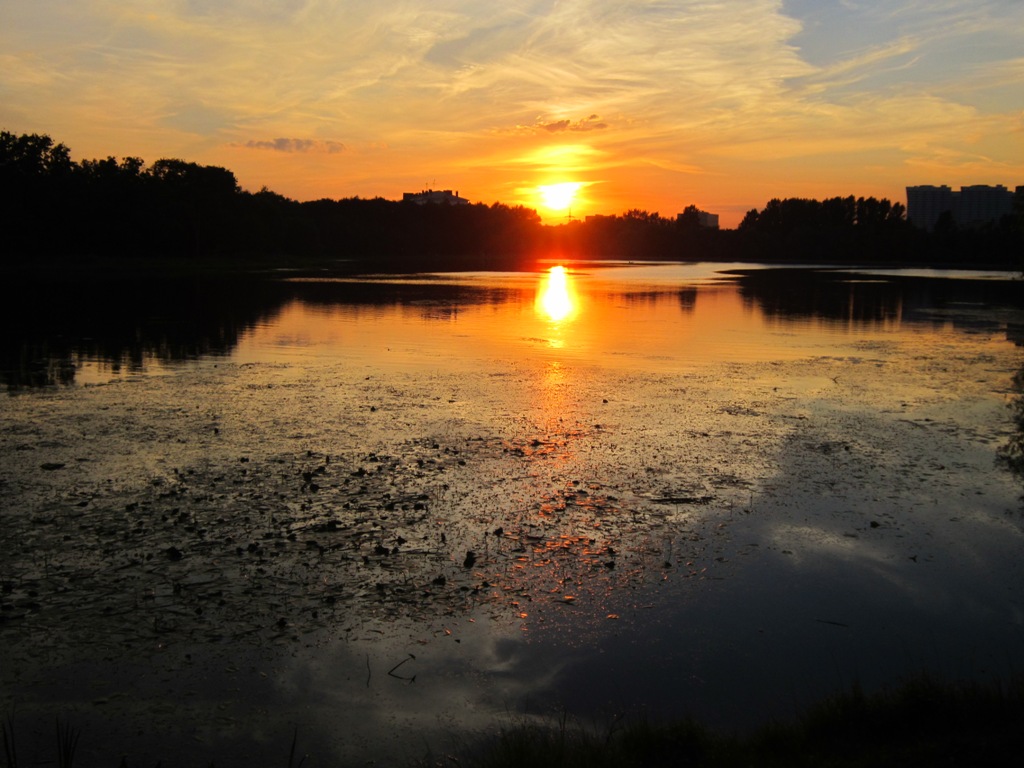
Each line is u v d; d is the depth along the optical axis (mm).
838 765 5512
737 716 6988
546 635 8297
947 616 8789
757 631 8438
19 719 6797
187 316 38438
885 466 13969
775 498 12305
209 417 17016
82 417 16891
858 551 10438
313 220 140500
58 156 97812
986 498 12414
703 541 10664
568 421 16984
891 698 6691
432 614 8625
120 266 93125
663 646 8125
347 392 19953
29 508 11281
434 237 162500
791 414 17922
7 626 8148
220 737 6652
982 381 22359
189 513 11188
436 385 21016
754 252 159125
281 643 8000
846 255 147375
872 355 27422
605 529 10992
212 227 108562
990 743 5535
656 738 6152
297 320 37219
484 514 11406
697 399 19500
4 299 46281
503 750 6125
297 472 13133
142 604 8641
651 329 34656
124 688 7242
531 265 124250
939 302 50906
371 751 6520
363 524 10914
